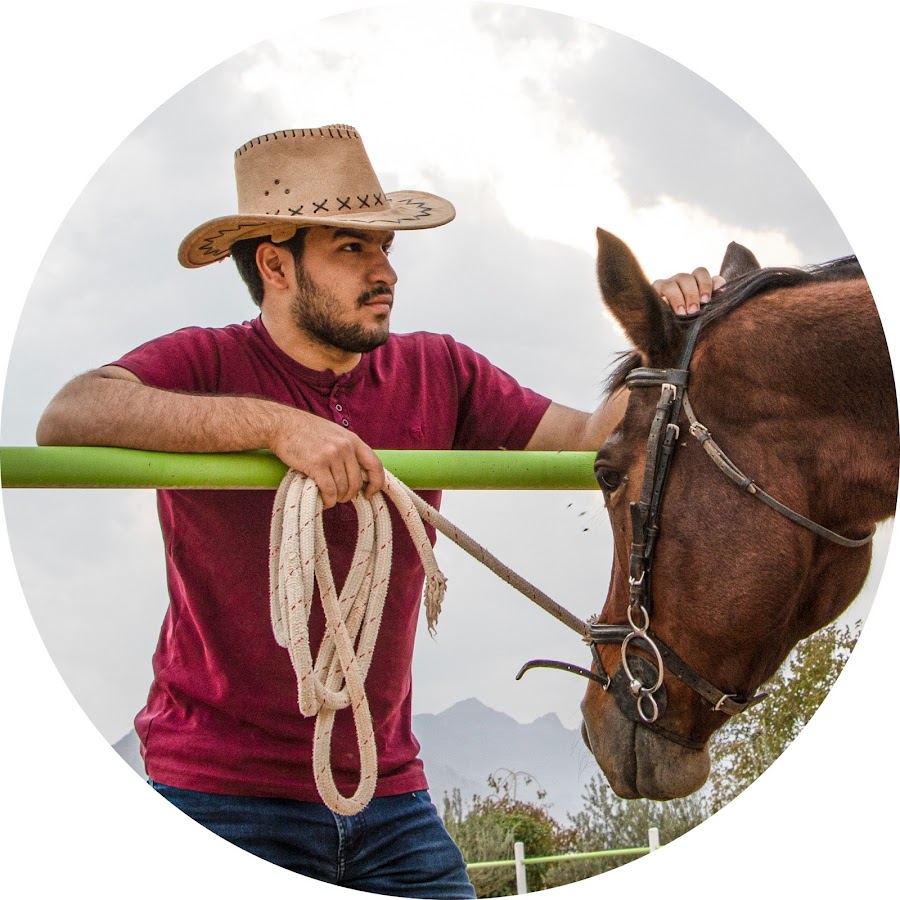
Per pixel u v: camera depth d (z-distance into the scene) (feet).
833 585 9.25
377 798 10.49
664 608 9.03
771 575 8.80
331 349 10.82
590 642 9.51
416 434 11.17
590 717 9.69
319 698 8.98
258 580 10.47
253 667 10.41
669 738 9.30
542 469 10.07
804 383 8.80
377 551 9.32
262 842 10.20
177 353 10.62
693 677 9.06
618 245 8.93
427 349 11.48
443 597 9.39
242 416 9.38
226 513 10.50
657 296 8.96
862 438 8.79
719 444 8.86
